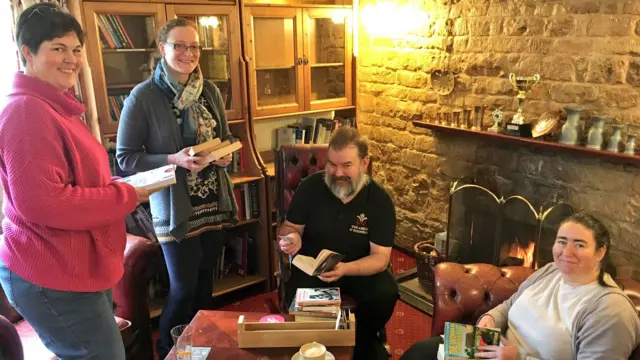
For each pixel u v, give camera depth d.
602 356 1.43
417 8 3.24
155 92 2.15
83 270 1.48
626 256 2.43
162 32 2.12
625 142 2.31
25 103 1.34
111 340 1.59
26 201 1.33
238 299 3.11
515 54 2.75
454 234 3.06
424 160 3.41
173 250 2.27
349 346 1.66
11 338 1.65
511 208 2.77
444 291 1.94
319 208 2.24
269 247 3.15
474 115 2.90
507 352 1.53
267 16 2.99
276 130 3.55
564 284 1.62
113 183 1.55
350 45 3.49
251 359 1.60
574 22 2.46
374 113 3.74
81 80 2.39
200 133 2.27
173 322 2.38
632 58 2.27
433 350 1.76
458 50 3.05
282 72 3.23
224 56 2.88
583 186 2.54
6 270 1.46
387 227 2.19
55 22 1.38
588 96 2.46
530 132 2.63
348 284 2.19
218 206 2.39
